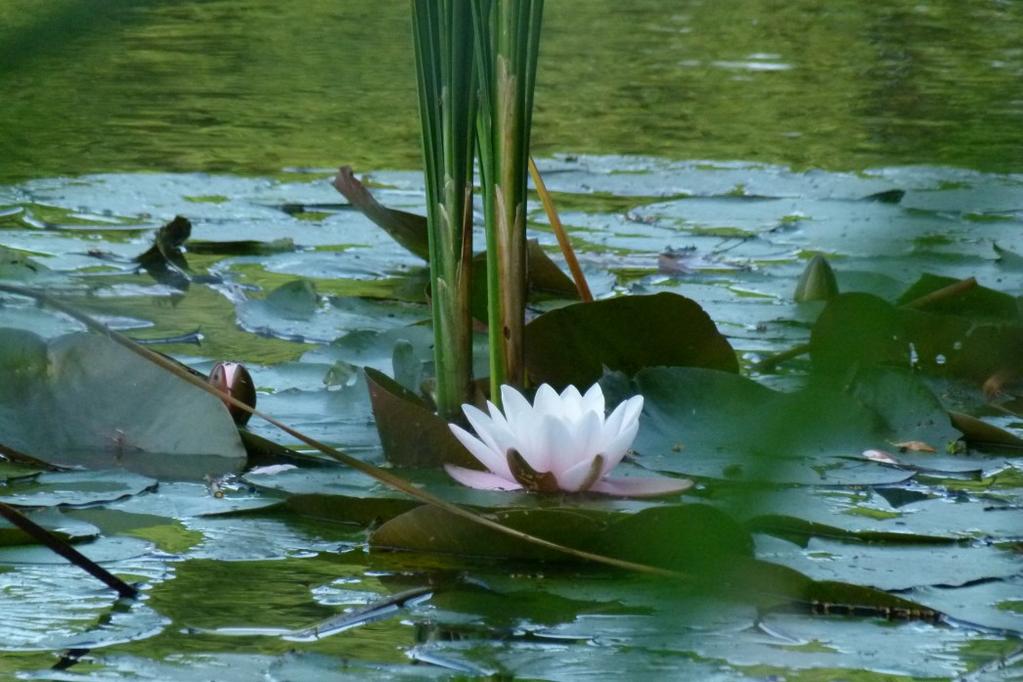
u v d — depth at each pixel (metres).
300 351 5.04
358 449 4.84
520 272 4.82
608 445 4.75
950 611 4.61
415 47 4.80
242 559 4.66
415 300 5.21
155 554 4.67
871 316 4.43
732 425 4.86
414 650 4.56
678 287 5.27
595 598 4.62
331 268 5.33
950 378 5.02
